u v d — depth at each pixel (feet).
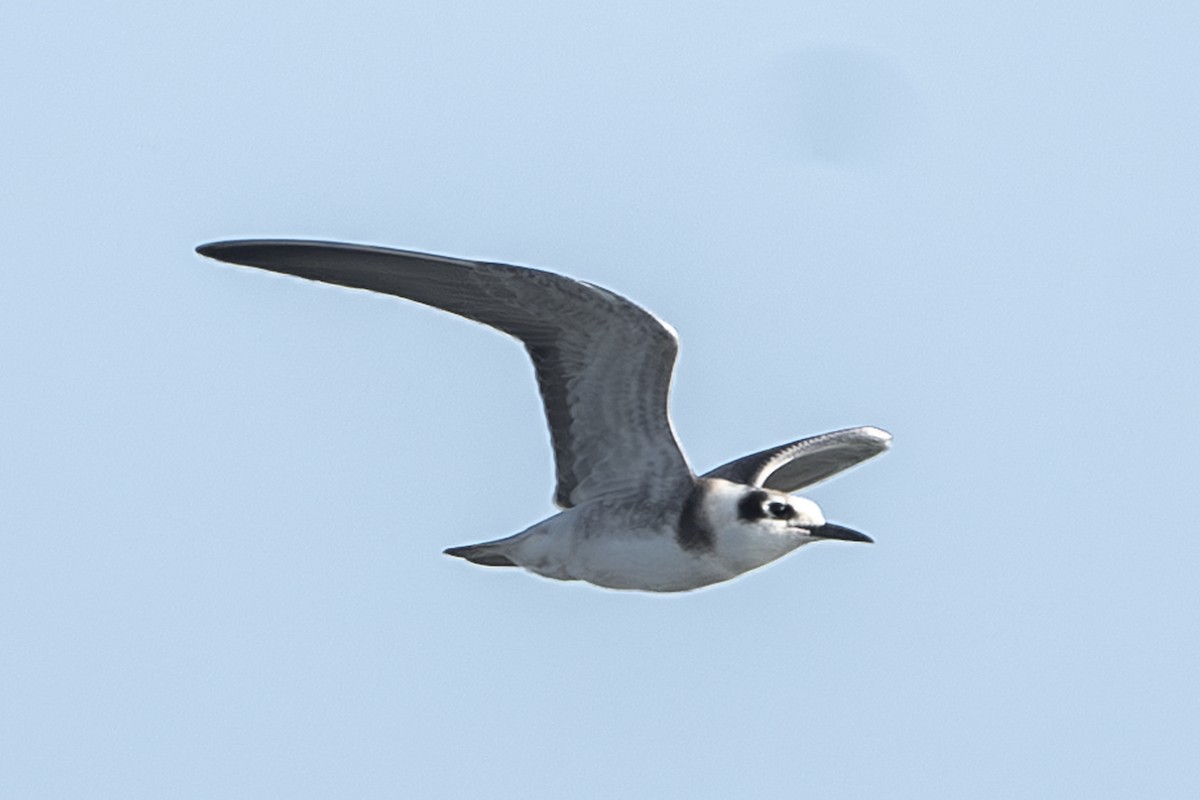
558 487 61.46
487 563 63.57
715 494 60.49
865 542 61.00
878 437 68.64
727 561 60.75
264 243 57.93
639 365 59.11
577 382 60.13
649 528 60.23
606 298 57.36
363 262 58.29
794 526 60.85
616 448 60.70
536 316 59.00
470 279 58.18
